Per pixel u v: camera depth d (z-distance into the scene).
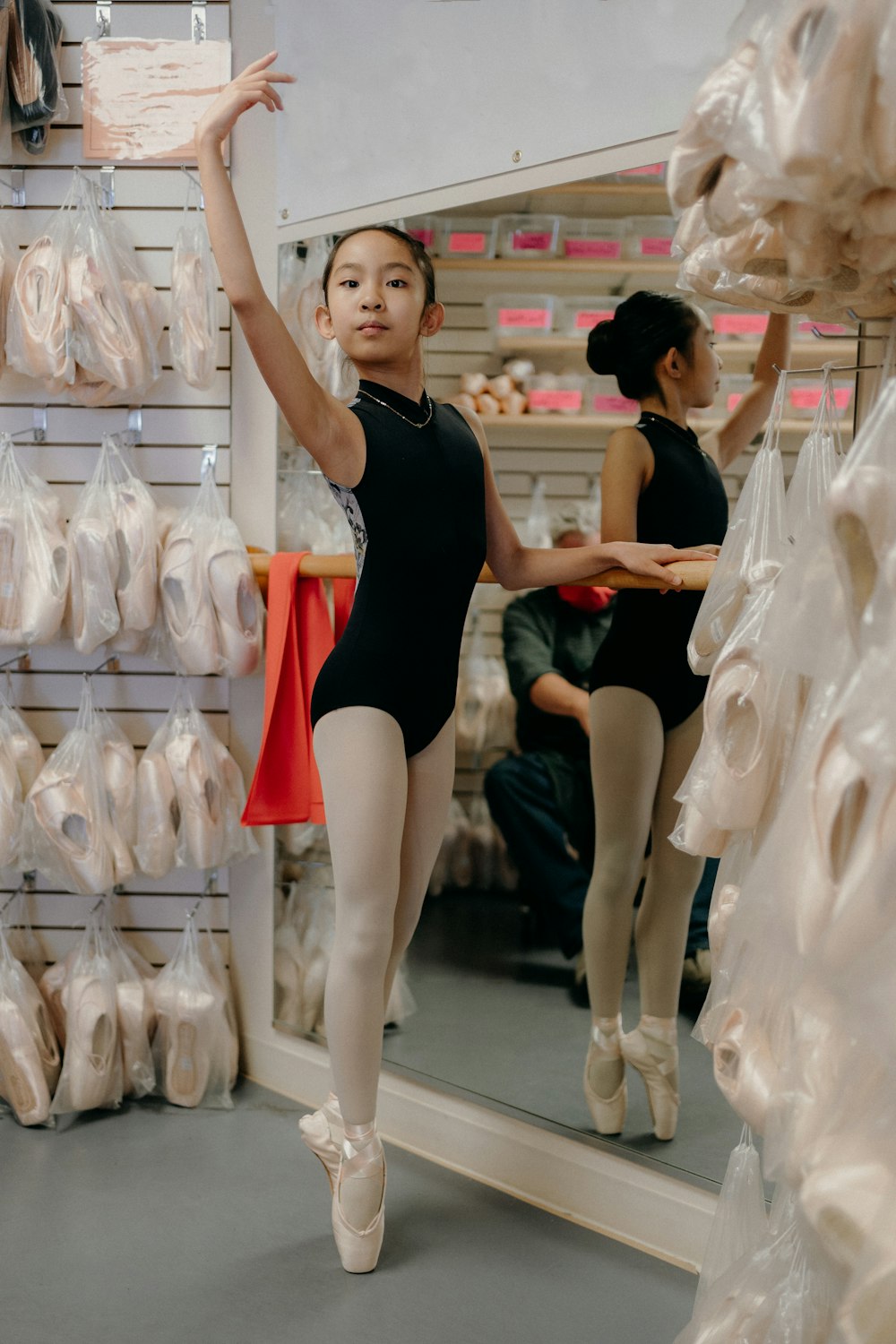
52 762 2.71
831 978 1.00
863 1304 0.93
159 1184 2.36
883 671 0.96
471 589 2.12
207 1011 2.71
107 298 2.64
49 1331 1.85
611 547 2.10
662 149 2.08
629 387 2.25
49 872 2.68
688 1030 2.17
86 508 2.67
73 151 2.85
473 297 2.37
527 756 2.41
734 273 1.25
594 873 2.31
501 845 2.44
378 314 1.99
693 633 1.55
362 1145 2.04
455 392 2.41
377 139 2.50
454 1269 2.07
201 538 2.66
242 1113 2.71
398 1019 2.59
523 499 2.39
